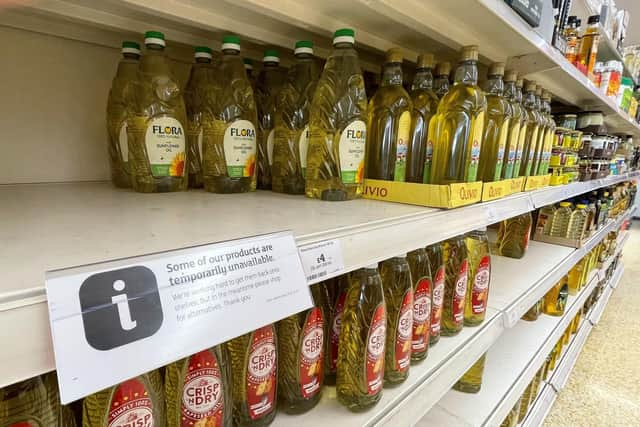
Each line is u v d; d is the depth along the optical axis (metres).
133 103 0.67
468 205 0.77
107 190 0.72
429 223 0.64
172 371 0.44
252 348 0.51
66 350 0.24
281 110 0.77
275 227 0.46
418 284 0.75
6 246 0.34
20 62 0.72
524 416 1.59
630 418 1.79
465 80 0.78
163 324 0.29
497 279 1.42
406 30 0.81
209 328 0.32
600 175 2.15
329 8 0.70
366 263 0.51
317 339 0.60
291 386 0.60
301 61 0.76
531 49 1.02
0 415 0.32
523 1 0.78
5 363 0.23
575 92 1.64
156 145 0.68
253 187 0.77
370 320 0.61
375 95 0.79
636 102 2.93
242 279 0.36
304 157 0.76
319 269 0.44
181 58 0.87
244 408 0.53
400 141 0.76
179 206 0.58
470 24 0.83
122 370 0.26
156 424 0.41
